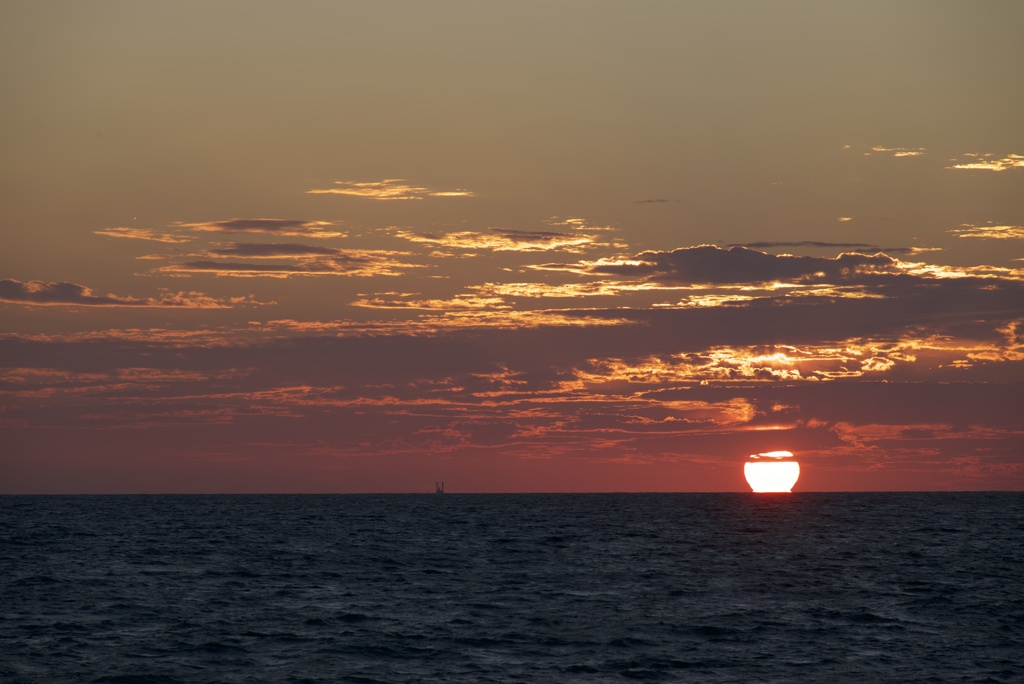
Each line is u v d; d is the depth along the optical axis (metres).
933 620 71.06
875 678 53.66
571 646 61.31
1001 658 58.47
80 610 73.12
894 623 69.69
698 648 60.97
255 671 54.44
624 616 72.25
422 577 96.62
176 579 92.94
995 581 94.31
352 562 111.00
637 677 53.88
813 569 104.94
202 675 53.50
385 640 62.62
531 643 62.19
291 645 60.88
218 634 64.06
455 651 59.66
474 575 98.62
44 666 55.06
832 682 52.88
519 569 104.81
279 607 75.56
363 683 52.19
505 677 53.56
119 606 75.25
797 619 71.12
